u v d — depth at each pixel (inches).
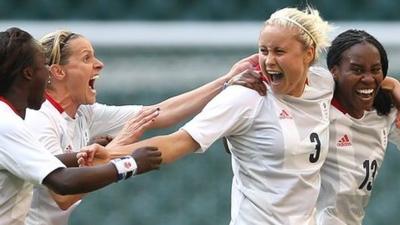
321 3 1626.5
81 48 796.0
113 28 1518.2
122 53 1412.4
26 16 1633.9
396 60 1418.6
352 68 774.5
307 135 748.0
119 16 1630.2
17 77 705.0
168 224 1347.2
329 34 751.7
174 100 784.3
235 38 1440.7
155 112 759.1
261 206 745.6
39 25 1583.4
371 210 1352.1
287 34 729.0
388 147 1352.1
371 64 774.5
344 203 801.6
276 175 743.7
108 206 1350.9
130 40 1449.3
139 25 1545.3
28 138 698.8
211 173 1350.9
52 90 793.6
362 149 799.7
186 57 1406.3
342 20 1621.6
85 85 797.2
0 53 702.5
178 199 1352.1
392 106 807.7
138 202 1352.1
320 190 798.5
